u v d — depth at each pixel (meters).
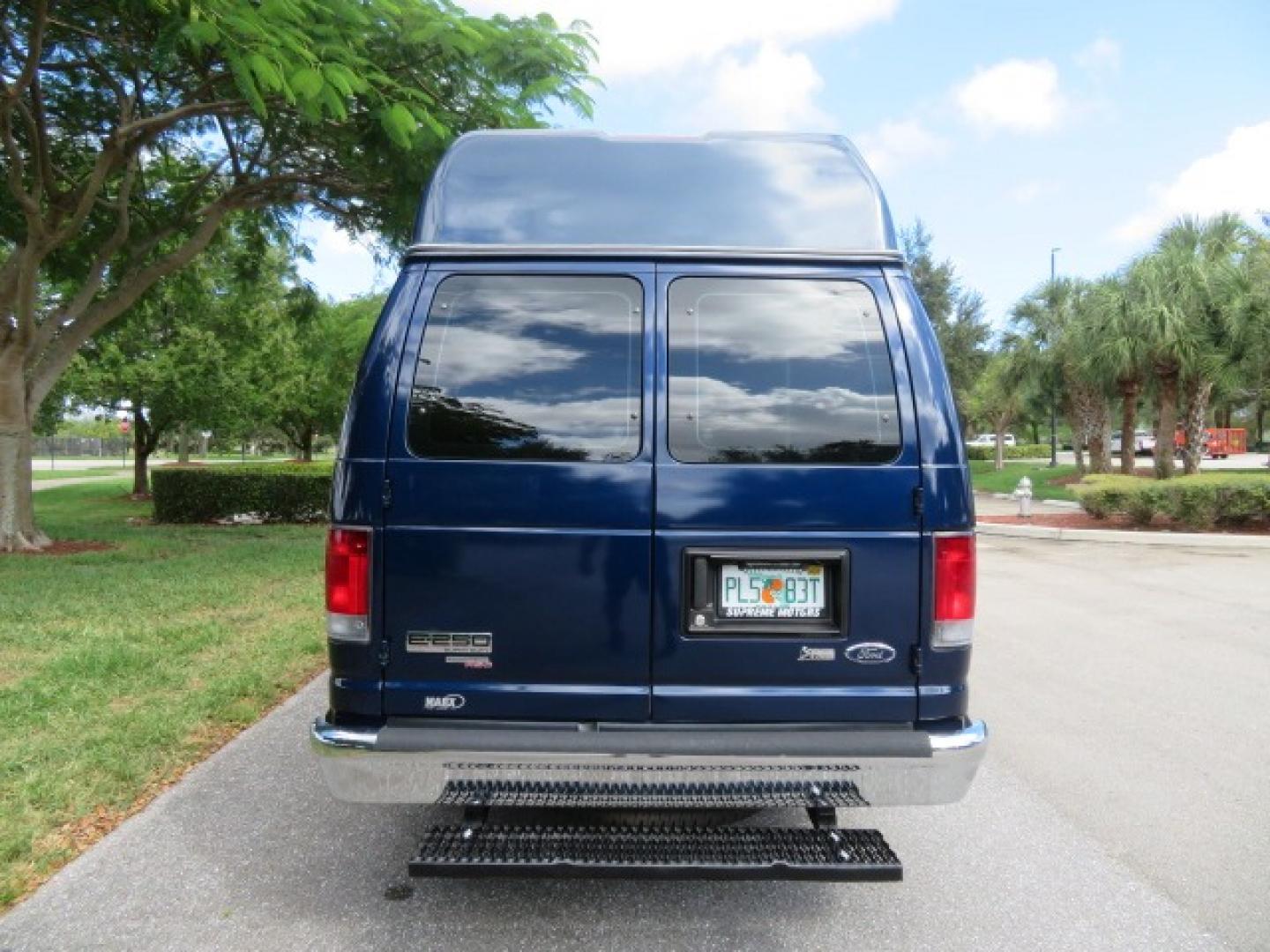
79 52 10.42
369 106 9.27
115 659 5.90
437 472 2.93
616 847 2.87
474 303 3.04
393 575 2.92
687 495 2.93
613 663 2.92
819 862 2.78
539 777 2.83
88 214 11.45
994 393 35.50
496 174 3.19
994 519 17.42
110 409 21.58
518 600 2.92
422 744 2.83
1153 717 5.39
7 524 11.53
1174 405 18.56
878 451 2.97
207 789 4.17
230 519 16.55
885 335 3.04
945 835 3.80
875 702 2.93
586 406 2.98
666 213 3.14
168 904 3.16
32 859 3.42
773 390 3.00
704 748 2.81
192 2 7.14
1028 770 4.54
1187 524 14.88
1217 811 4.04
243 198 12.34
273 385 21.88
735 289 3.05
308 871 3.42
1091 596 9.49
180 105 11.43
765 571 2.94
